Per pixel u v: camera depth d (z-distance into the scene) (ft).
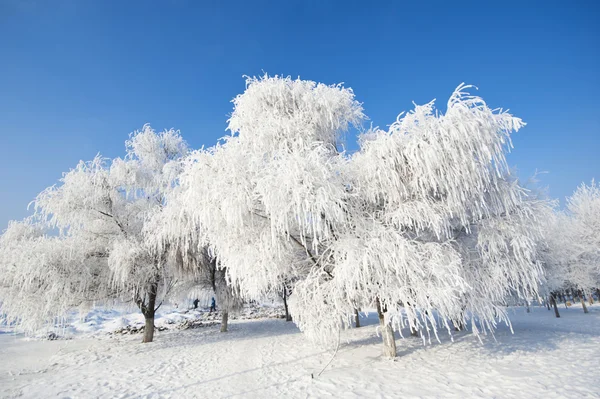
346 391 19.36
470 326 47.26
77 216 39.99
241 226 23.15
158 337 49.85
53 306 35.99
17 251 35.40
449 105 22.31
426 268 21.58
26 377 26.84
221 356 32.83
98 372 27.78
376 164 22.53
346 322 23.91
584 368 21.45
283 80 30.83
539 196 29.19
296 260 26.63
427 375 21.58
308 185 20.08
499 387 18.52
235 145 26.27
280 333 50.57
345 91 31.01
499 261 24.82
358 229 22.91
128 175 44.19
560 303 124.57
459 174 20.66
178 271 45.09
